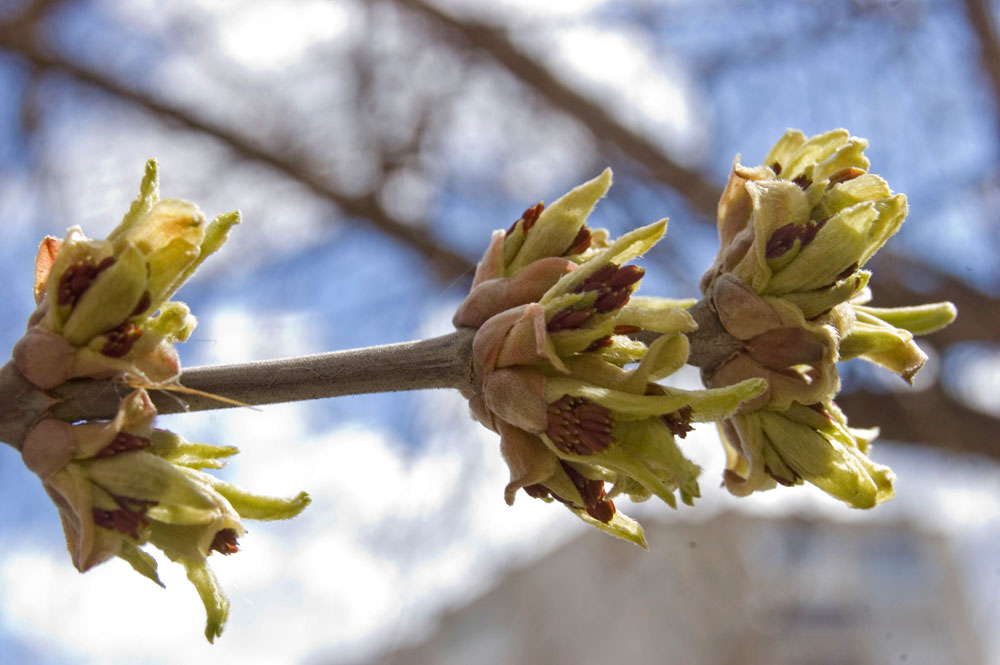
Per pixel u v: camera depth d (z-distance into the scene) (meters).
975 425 0.60
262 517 0.23
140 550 0.22
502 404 0.22
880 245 0.23
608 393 0.22
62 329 0.22
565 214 0.24
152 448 0.22
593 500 0.23
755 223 0.23
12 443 0.22
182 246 0.22
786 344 0.23
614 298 0.23
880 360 0.24
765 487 0.24
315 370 0.23
